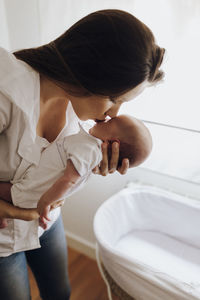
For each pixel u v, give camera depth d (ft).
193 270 4.45
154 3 3.89
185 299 2.99
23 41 5.55
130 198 4.94
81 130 2.77
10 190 2.82
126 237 5.12
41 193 2.84
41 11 4.80
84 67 2.05
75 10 4.50
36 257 3.58
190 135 4.41
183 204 4.69
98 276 5.91
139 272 3.25
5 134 2.52
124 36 1.95
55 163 2.74
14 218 2.74
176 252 4.82
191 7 3.67
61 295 3.97
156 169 4.92
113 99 2.24
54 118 2.98
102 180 5.63
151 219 5.14
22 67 2.32
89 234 6.35
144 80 2.17
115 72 2.02
